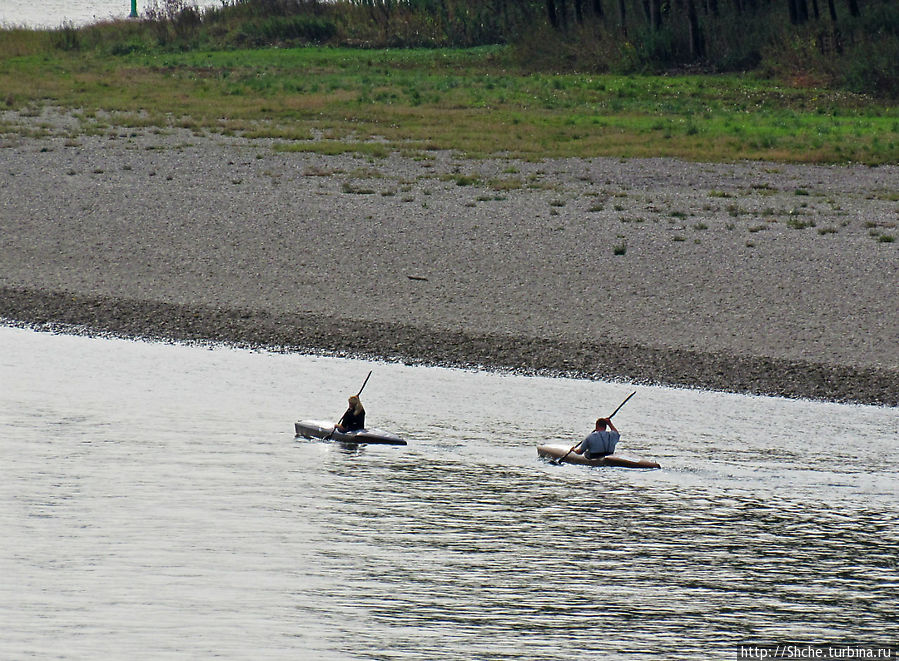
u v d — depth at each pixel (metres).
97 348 106.31
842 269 130.62
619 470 76.94
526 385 98.50
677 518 68.38
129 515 66.69
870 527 67.12
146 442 80.19
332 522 66.88
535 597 57.94
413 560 62.09
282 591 57.84
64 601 55.97
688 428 87.06
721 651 52.97
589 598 58.06
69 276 126.75
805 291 123.94
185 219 146.25
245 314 116.88
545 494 72.19
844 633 54.72
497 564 61.62
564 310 118.62
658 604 57.41
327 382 97.62
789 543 64.94
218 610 55.78
